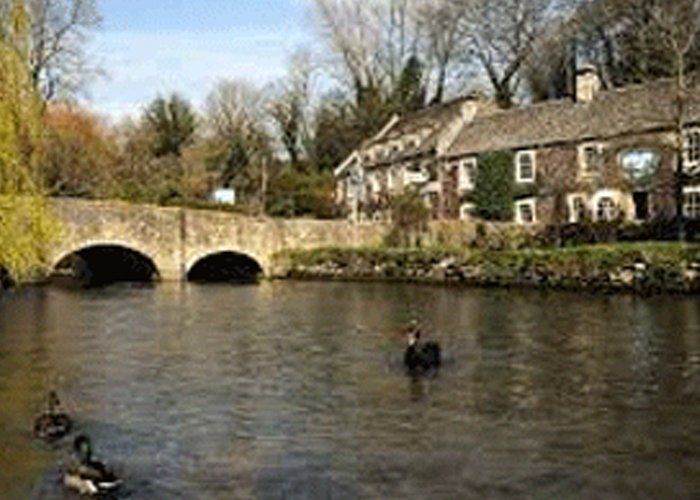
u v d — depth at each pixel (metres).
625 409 19.14
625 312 34.50
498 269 48.12
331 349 27.92
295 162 93.88
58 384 22.66
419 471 15.11
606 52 76.06
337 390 21.59
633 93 58.22
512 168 61.97
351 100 92.88
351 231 61.03
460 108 69.94
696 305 35.81
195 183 84.94
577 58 78.38
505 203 62.19
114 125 100.88
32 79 25.36
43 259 25.27
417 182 70.00
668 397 20.16
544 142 59.97
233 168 90.94
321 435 17.45
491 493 14.01
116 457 16.11
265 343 29.42
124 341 30.09
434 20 88.31
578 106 60.97
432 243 58.69
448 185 67.06
